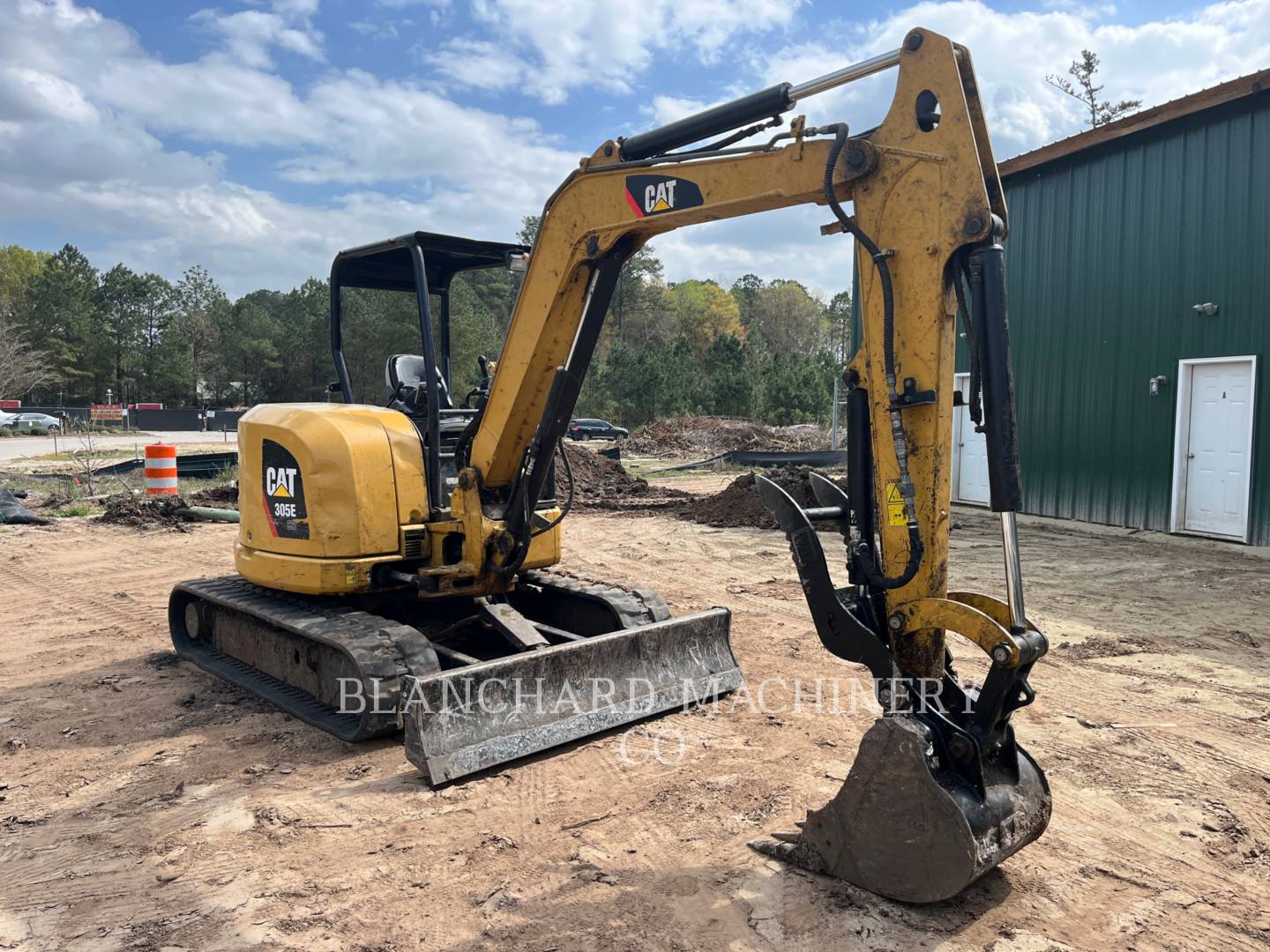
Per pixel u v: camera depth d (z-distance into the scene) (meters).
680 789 4.25
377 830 3.86
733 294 114.06
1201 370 12.14
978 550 11.15
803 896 3.32
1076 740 4.88
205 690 5.79
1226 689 5.71
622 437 36.56
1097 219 13.52
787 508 3.64
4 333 54.84
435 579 5.19
